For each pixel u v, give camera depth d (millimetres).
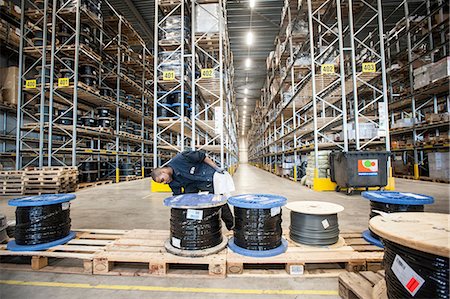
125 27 10625
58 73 8422
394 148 10062
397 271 1315
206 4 7230
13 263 2457
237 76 20922
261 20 13148
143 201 5539
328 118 7887
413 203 2262
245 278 2100
